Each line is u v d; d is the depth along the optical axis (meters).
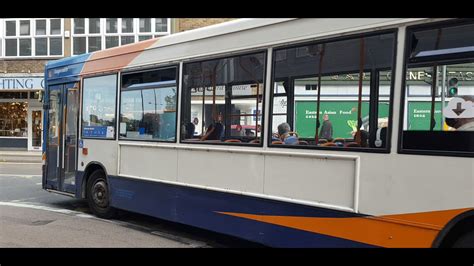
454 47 3.71
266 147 5.04
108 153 7.48
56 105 8.89
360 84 4.31
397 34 4.03
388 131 4.05
